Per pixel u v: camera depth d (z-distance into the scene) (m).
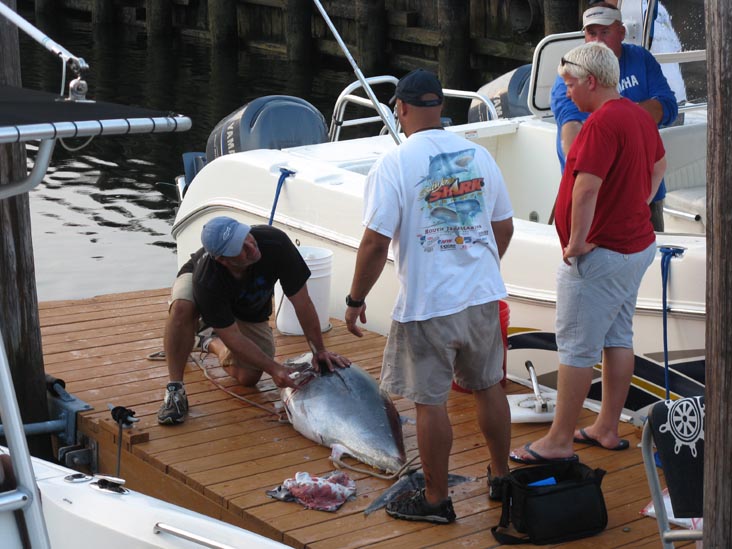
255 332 5.41
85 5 25.27
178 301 5.12
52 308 6.88
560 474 4.27
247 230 4.80
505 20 16.62
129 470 4.93
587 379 4.40
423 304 3.85
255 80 18.23
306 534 4.08
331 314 6.60
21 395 5.44
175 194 12.23
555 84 5.12
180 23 22.67
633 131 4.11
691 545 4.00
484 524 4.17
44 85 17.78
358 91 17.33
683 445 3.07
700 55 6.66
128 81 18.23
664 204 6.69
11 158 5.15
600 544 4.03
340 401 4.87
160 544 3.21
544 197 7.33
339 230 6.33
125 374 5.77
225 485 4.48
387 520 4.20
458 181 3.88
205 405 5.34
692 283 4.90
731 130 2.54
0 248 5.30
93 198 12.05
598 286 4.27
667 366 5.04
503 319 5.38
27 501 2.35
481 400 4.14
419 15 17.97
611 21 5.30
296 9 19.14
